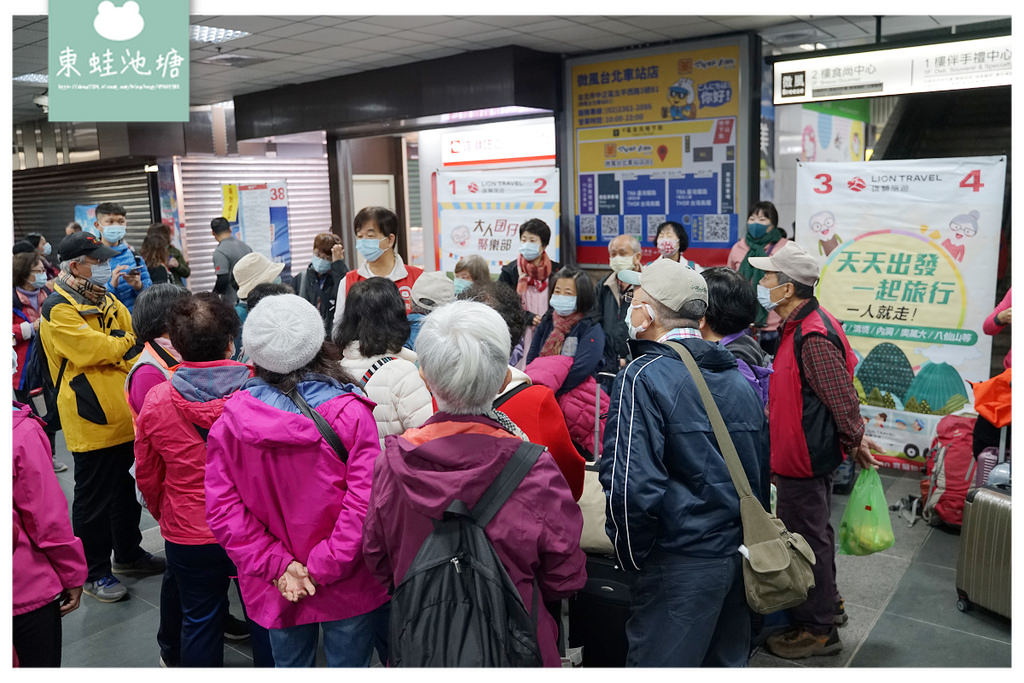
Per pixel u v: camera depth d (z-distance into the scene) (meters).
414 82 6.92
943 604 3.18
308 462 1.85
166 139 8.93
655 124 6.35
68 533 2.04
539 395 2.11
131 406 2.60
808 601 2.79
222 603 2.43
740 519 1.96
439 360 1.59
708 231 6.23
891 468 4.67
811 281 2.67
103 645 2.99
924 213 4.31
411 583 1.53
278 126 8.18
